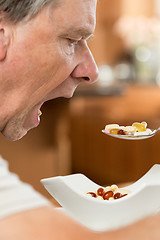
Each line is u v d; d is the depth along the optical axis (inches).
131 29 139.9
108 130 30.3
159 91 122.0
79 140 99.1
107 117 94.2
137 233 20.0
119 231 20.1
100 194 26.0
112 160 90.7
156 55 137.4
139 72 137.6
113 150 90.1
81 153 99.0
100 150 93.9
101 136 93.4
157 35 138.6
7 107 25.1
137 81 130.3
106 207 22.9
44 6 23.5
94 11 24.8
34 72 24.5
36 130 90.0
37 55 24.1
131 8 140.6
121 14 142.5
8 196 20.4
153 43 139.1
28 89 24.9
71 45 25.0
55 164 94.3
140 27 139.2
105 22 149.4
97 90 103.5
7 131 26.4
